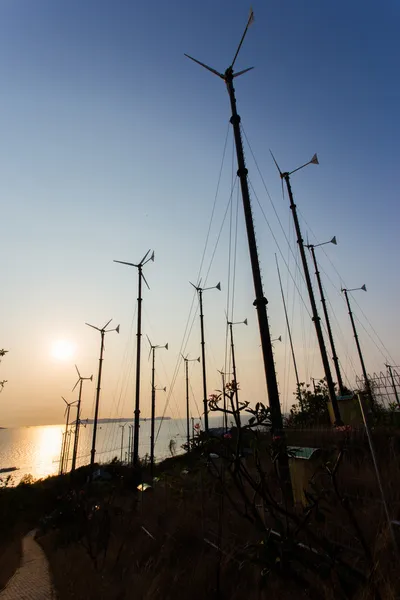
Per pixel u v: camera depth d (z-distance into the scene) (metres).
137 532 10.66
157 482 14.70
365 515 4.78
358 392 4.31
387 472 5.61
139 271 25.97
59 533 15.27
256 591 4.78
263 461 6.70
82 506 10.92
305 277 17.58
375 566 3.46
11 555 16.08
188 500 9.26
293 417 20.75
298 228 18.27
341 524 4.88
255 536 5.89
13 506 29.19
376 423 10.52
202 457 5.02
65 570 9.95
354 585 3.67
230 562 5.97
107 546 9.48
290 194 18.66
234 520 6.88
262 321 7.46
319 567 3.63
